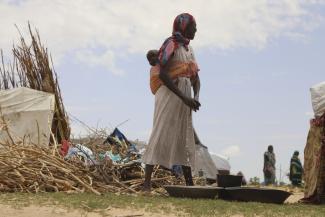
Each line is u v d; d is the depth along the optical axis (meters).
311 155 7.92
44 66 16.09
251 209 6.29
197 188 7.15
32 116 14.83
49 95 15.16
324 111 7.77
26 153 8.44
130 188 8.18
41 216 5.59
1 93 15.08
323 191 7.78
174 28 8.10
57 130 14.91
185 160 8.09
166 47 7.90
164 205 6.26
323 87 7.82
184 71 8.00
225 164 15.72
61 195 6.82
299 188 14.74
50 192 7.39
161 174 9.34
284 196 7.20
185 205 6.28
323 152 7.78
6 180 7.64
